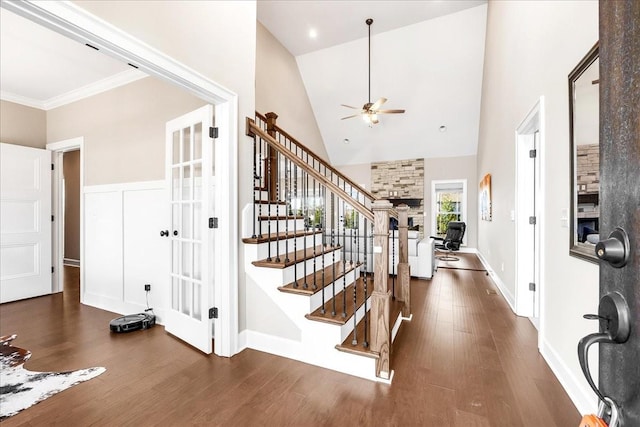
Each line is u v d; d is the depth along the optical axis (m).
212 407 1.61
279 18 5.29
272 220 2.93
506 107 3.58
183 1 1.85
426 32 5.55
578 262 1.67
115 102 3.21
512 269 3.25
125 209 3.11
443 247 6.83
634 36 0.51
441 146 7.96
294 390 1.75
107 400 1.67
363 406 1.61
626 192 0.53
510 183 3.36
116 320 2.69
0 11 2.18
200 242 2.30
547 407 1.60
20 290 3.64
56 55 2.77
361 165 9.14
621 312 0.53
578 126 1.67
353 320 2.23
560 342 1.88
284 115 6.38
